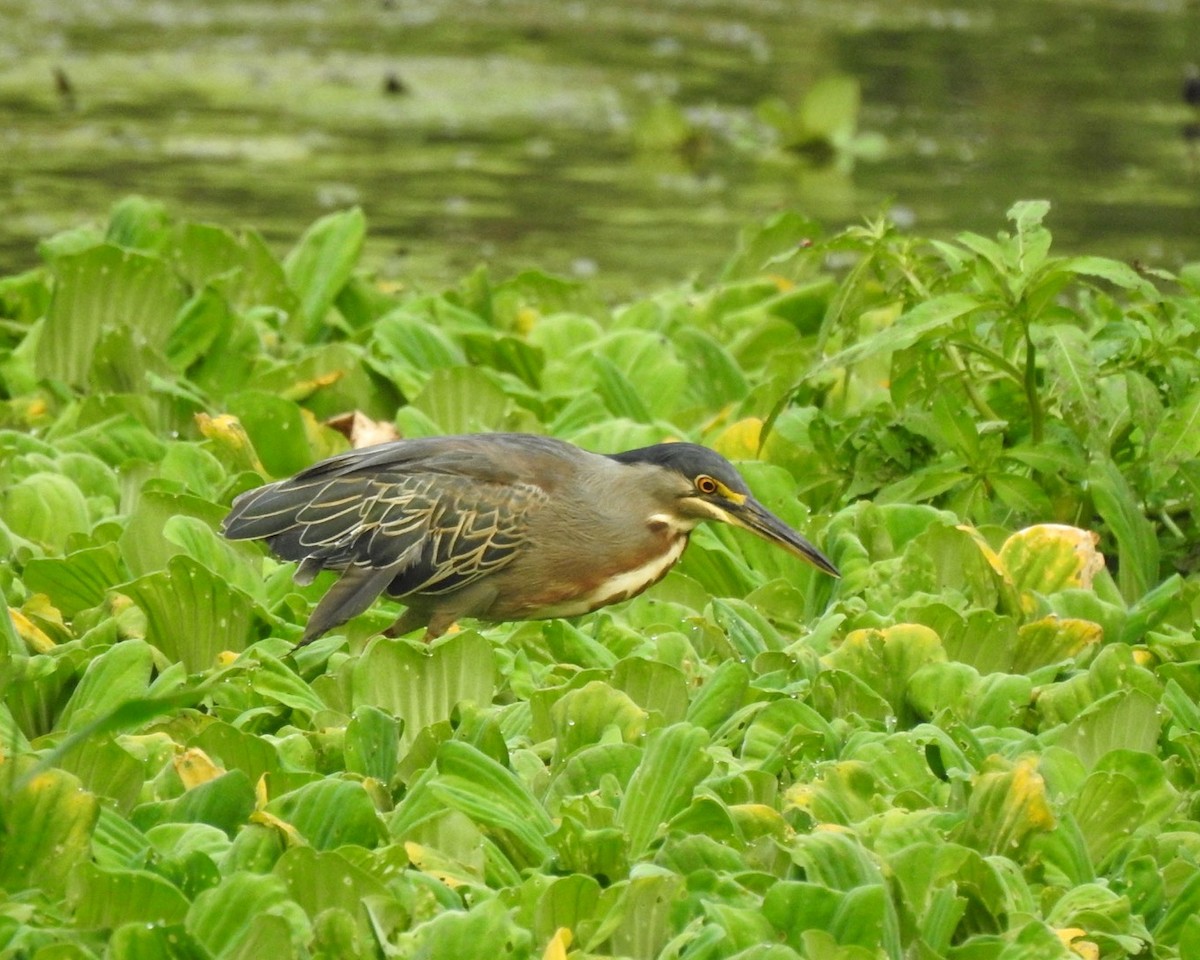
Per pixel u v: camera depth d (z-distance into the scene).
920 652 9.66
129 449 12.49
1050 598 10.66
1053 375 11.62
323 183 23.73
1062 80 31.48
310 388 13.70
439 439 10.36
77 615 9.88
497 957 6.59
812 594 11.19
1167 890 7.84
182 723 8.70
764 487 11.91
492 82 30.70
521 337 16.06
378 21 36.09
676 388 14.55
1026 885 7.69
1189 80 30.16
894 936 6.99
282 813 7.66
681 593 11.09
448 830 7.68
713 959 6.72
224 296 15.05
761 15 37.38
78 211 21.42
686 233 22.09
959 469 11.74
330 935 6.62
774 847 7.62
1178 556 11.77
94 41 32.84
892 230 12.05
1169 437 11.01
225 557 10.43
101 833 7.42
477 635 9.31
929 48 33.78
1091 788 8.19
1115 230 22.28
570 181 24.80
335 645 9.82
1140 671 9.52
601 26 36.06
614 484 10.38
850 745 8.85
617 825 7.84
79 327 14.23
